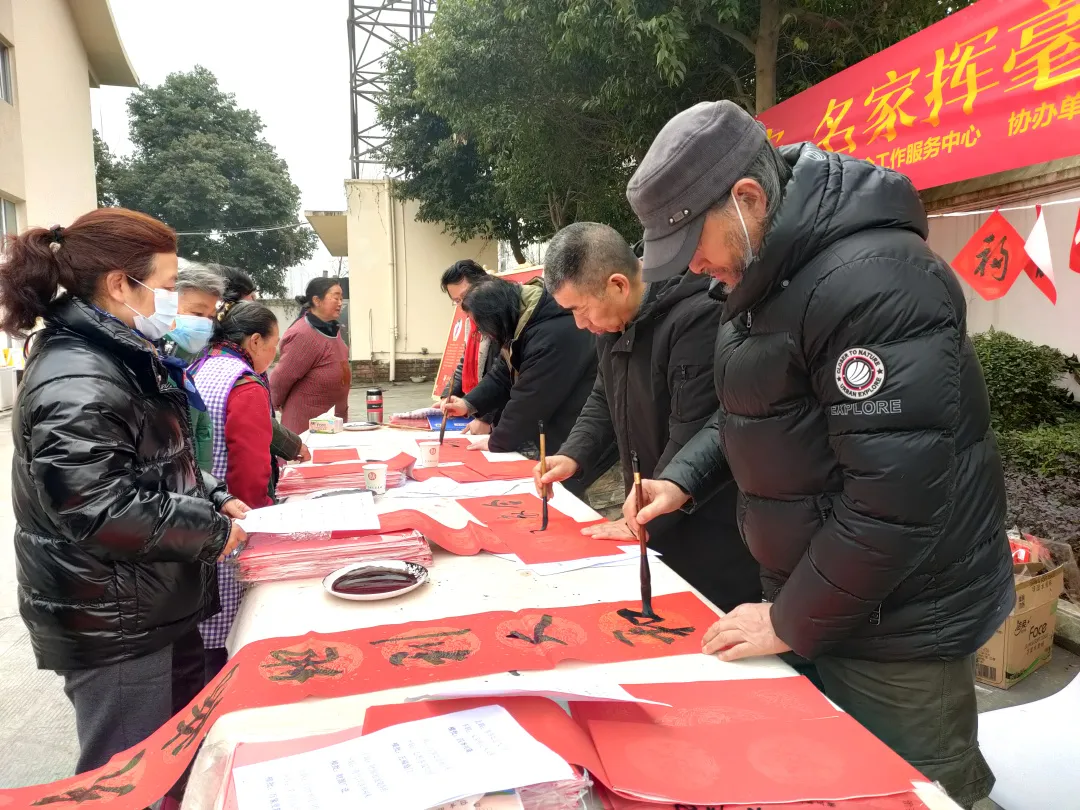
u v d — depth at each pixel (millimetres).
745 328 1132
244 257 22328
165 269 1394
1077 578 2826
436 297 13367
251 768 726
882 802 724
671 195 1022
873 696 1133
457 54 5859
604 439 2131
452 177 11211
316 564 1443
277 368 4164
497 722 800
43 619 1328
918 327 923
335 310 4285
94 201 13602
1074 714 1460
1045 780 1376
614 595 1323
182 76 22312
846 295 945
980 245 2570
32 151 10766
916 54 2887
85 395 1229
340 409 4367
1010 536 2787
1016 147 2449
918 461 916
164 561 1333
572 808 715
